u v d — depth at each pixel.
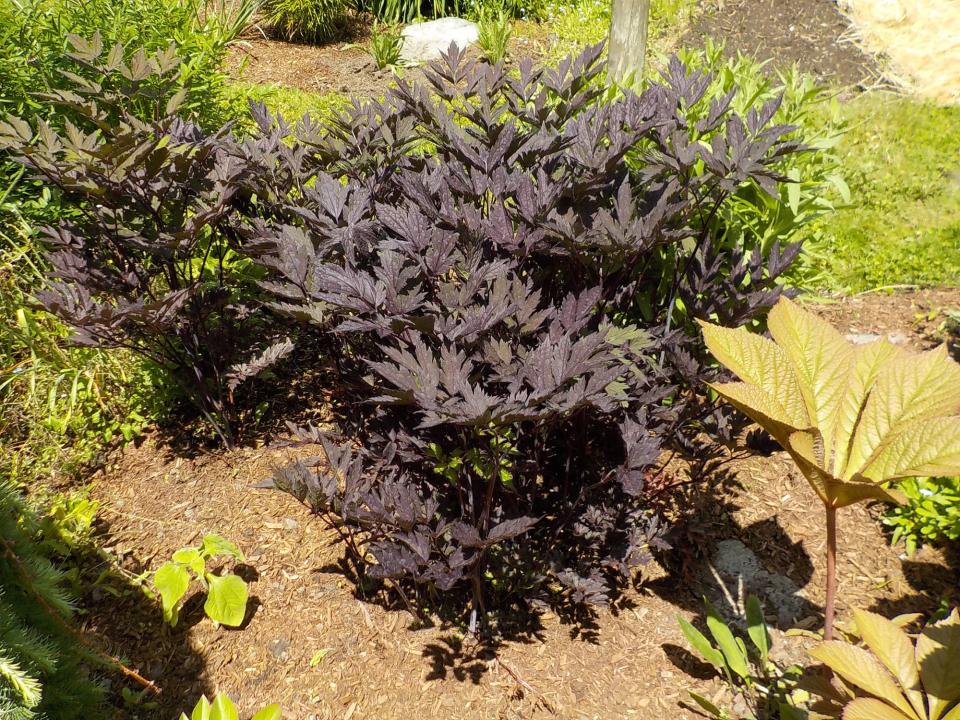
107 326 2.64
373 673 2.41
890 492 1.54
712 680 2.42
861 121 6.44
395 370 1.92
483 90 2.84
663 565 2.87
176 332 3.18
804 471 1.72
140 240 2.81
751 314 2.57
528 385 2.22
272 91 6.62
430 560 2.33
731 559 2.90
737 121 2.34
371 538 2.51
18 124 2.70
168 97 4.56
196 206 3.15
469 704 2.31
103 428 3.36
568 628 2.59
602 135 2.43
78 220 3.39
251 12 8.13
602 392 2.27
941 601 2.67
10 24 4.54
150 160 2.64
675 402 2.95
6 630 1.86
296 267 2.40
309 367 3.68
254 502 3.02
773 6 8.27
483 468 2.26
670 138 2.52
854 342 4.07
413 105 2.78
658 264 3.44
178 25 5.66
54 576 2.14
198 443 3.32
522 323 2.16
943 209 5.25
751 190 4.04
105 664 2.23
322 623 2.57
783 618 2.67
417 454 2.36
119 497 3.05
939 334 4.08
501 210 2.23
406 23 9.23
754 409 1.65
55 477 3.11
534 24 8.98
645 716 2.30
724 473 3.25
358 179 2.96
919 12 7.41
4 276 3.62
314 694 2.35
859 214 5.23
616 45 5.24
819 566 2.87
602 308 2.56
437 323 2.00
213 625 2.57
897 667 1.75
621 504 2.58
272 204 2.99
